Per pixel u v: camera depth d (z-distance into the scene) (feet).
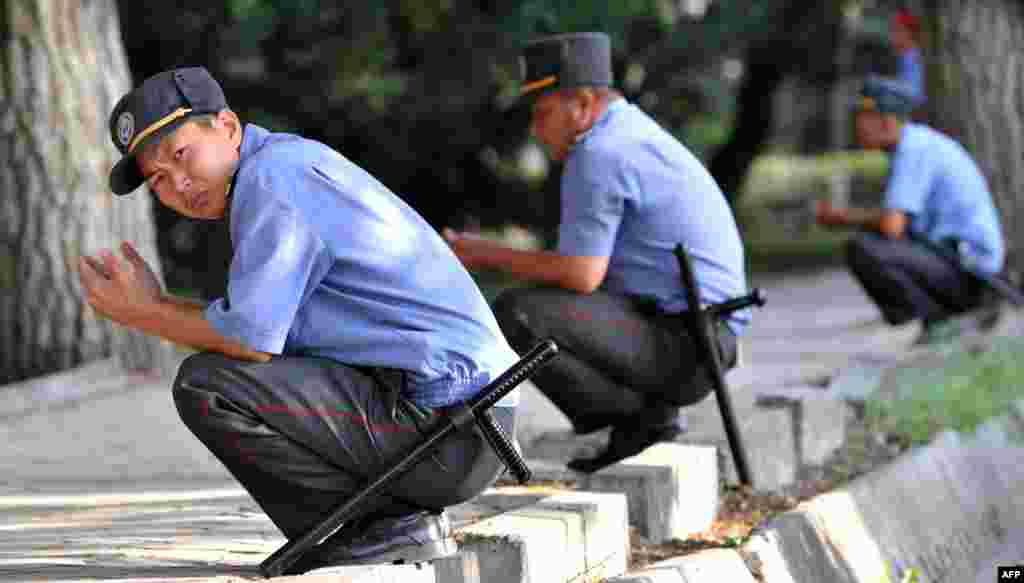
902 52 116.47
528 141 172.96
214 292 66.90
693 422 63.21
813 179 303.89
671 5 166.91
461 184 177.37
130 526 47.75
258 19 149.38
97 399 79.92
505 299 53.72
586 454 61.36
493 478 39.09
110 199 87.97
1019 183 105.29
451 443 37.91
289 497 37.91
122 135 36.42
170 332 36.19
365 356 37.32
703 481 53.01
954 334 89.51
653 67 163.43
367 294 37.04
